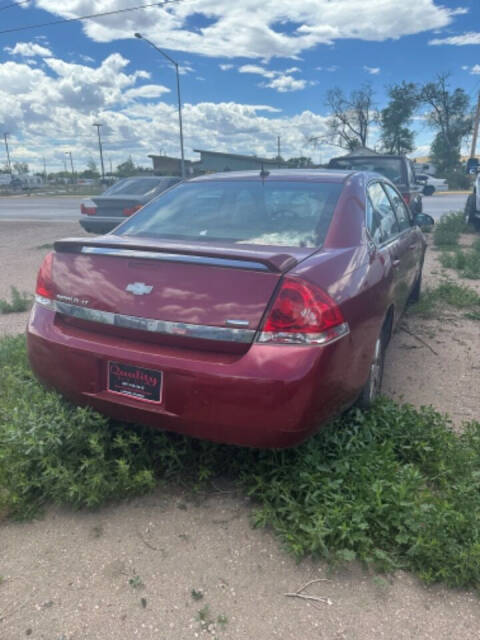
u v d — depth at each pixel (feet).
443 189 123.24
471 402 12.24
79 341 8.71
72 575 7.38
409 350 15.69
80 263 8.94
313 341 7.59
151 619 6.71
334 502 7.88
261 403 7.52
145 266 8.29
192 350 7.97
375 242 11.09
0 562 7.60
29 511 8.52
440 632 6.53
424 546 7.21
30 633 6.51
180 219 10.98
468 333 17.25
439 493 8.77
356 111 201.77
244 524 8.34
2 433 9.39
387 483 8.07
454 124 191.21
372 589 7.14
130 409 8.41
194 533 8.16
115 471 8.93
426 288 22.75
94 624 6.64
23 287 26.50
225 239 9.97
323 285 7.93
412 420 10.11
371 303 9.31
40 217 73.00
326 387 7.79
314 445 9.03
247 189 11.45
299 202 10.75
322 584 7.23
